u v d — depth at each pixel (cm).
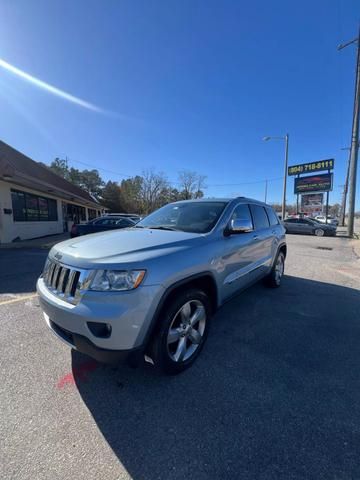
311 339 318
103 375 244
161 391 224
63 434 181
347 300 462
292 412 202
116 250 227
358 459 164
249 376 246
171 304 228
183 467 159
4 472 154
